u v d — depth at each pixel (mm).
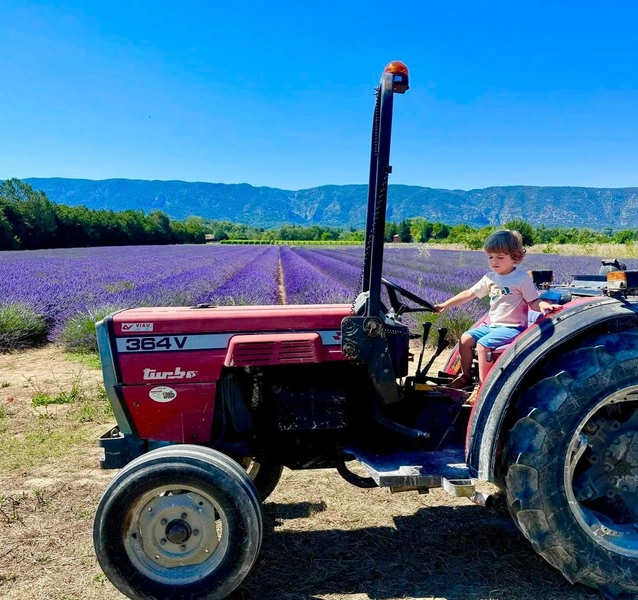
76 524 3553
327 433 3191
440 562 3100
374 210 2863
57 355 9078
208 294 13406
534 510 2639
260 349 2982
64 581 2957
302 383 3129
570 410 2619
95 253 42406
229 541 2639
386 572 3018
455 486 2682
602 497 2879
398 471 2873
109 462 3107
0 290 13695
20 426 5398
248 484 2684
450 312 9023
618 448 2873
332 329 3074
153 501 2713
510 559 3123
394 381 2949
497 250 3094
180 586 2643
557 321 2773
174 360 2992
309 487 4074
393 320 3258
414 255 32406
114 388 2990
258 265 27078
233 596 2840
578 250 35219
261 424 3164
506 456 2713
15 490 4035
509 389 2689
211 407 3021
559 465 2625
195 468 2621
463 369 3402
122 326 2994
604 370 2625
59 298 12453
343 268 22781
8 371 7918
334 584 2924
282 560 3156
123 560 2635
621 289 2789
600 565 2676
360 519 3605
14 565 3104
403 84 2762
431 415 3285
